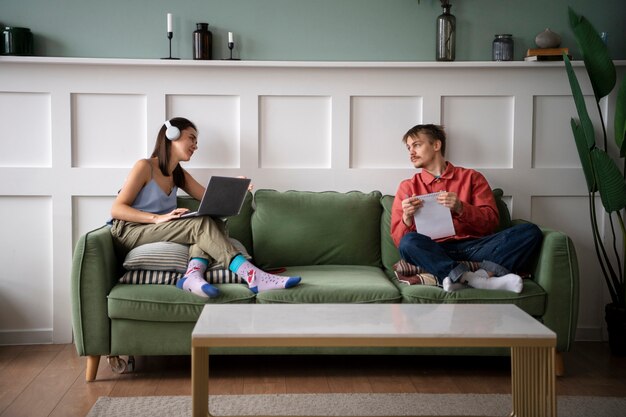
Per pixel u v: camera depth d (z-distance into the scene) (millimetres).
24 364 2801
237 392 2420
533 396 1882
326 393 2400
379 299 2562
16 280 3129
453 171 3047
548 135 3268
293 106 3240
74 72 3115
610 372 2709
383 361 2828
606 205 2902
